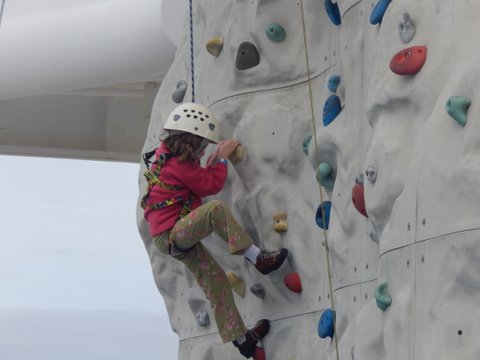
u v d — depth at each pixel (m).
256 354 6.76
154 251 8.26
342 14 6.05
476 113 4.43
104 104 13.70
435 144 4.62
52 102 13.59
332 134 6.04
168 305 8.27
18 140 13.45
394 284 4.90
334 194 6.03
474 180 4.38
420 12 4.99
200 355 7.59
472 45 4.66
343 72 6.05
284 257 6.48
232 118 6.95
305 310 6.47
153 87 12.87
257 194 6.73
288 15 6.74
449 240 4.48
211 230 6.55
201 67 7.54
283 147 6.62
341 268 5.88
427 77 4.83
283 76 6.73
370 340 5.19
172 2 9.33
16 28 11.59
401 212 4.86
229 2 7.09
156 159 6.73
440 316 4.49
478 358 4.32
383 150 5.04
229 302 6.73
